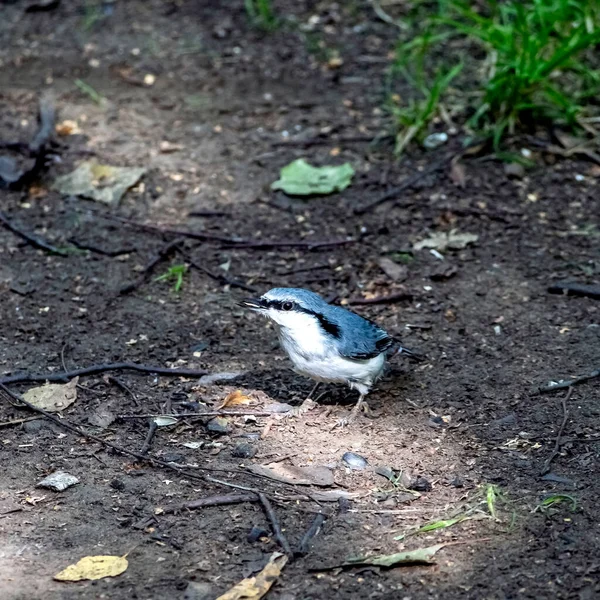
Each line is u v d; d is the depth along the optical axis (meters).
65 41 17.30
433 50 17.02
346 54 17.08
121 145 14.94
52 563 8.07
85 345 11.23
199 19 17.95
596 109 15.51
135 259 12.81
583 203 13.90
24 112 15.55
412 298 12.12
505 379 10.62
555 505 8.72
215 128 15.38
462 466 9.30
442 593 7.77
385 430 9.88
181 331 11.53
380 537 8.38
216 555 8.19
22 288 12.17
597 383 10.49
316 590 7.80
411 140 15.00
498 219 13.59
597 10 15.69
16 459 9.37
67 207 13.73
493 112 15.30
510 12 15.91
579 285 12.16
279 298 9.65
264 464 9.34
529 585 7.82
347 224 13.55
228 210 13.78
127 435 9.74
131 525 8.53
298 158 14.78
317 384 10.66
